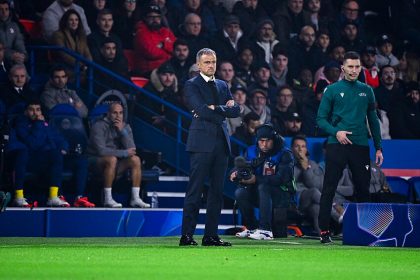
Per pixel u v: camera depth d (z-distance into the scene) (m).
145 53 61.50
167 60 58.91
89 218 48.59
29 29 61.84
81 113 54.97
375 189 54.31
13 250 32.75
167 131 58.03
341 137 40.47
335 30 69.38
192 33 62.28
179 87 59.09
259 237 45.69
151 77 58.88
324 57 66.12
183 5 65.75
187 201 36.97
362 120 41.09
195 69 58.28
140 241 42.78
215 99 37.00
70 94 54.78
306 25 68.31
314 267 27.52
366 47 66.38
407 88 64.81
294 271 26.12
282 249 35.19
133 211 49.56
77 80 57.59
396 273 26.00
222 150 36.94
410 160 58.94
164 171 58.03
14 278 23.39
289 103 60.22
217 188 37.09
